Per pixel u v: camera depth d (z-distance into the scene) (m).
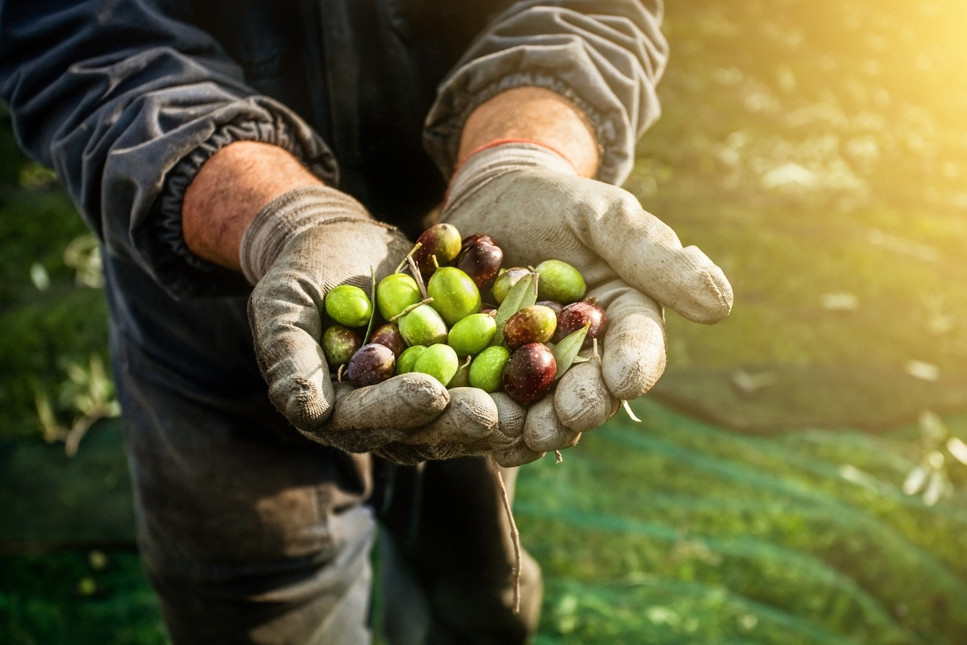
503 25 1.99
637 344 1.42
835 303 4.32
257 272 1.70
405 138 2.07
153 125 1.71
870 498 3.33
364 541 2.23
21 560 3.02
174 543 2.05
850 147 6.04
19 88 1.83
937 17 7.51
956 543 3.16
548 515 3.25
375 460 2.22
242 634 2.09
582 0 2.04
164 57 1.80
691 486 3.38
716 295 1.49
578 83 1.92
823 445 3.56
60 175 1.90
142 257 1.77
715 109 6.20
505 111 1.90
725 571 3.05
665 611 2.92
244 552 2.02
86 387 3.64
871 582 3.03
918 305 4.38
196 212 1.74
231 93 1.85
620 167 1.98
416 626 2.53
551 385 1.48
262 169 1.75
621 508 3.29
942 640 2.85
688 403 3.72
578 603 2.94
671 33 6.98
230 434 2.00
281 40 1.97
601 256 1.62
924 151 6.16
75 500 3.23
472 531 2.14
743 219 4.95
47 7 1.86
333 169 1.94
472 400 1.38
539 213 1.68
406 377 1.36
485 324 1.57
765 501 3.30
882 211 5.27
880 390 3.83
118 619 2.86
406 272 1.73
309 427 1.43
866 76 6.92
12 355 3.80
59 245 4.53
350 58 1.97
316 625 2.13
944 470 3.50
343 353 1.57
